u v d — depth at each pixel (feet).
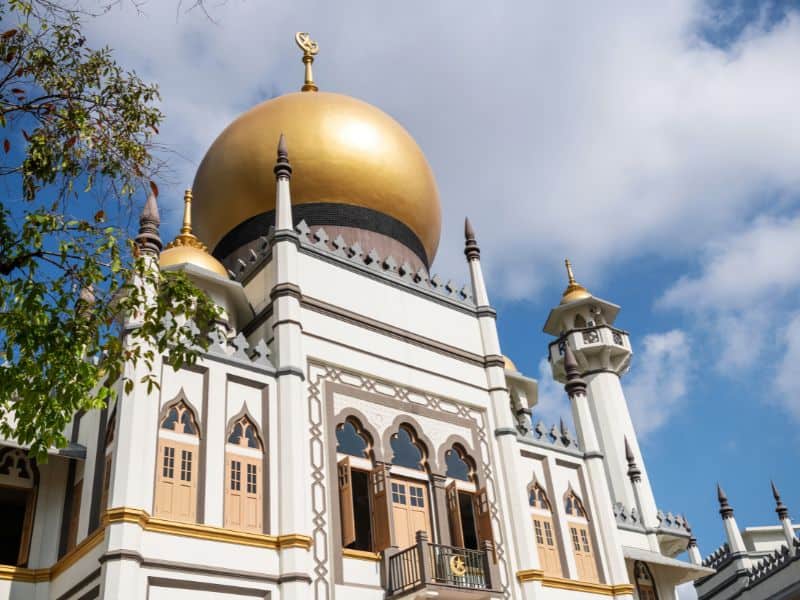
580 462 77.87
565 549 70.95
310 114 85.76
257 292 68.85
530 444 74.49
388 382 67.10
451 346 73.46
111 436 54.75
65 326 36.70
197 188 87.71
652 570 86.38
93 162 38.88
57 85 38.47
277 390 59.00
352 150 84.28
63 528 56.49
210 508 51.93
